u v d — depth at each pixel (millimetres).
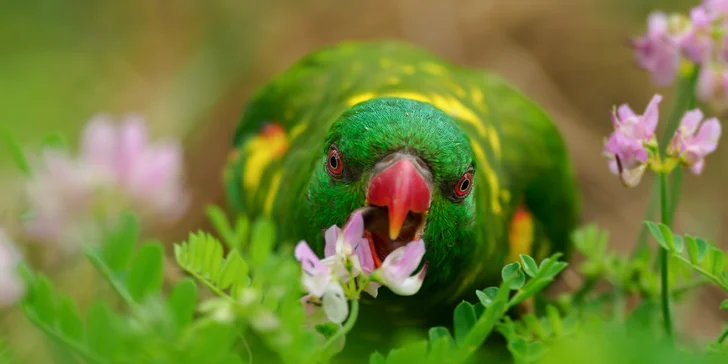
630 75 1808
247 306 1153
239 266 1174
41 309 1154
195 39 1924
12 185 1379
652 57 1263
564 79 1829
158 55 1958
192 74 1795
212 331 1146
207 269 1175
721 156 1691
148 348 1145
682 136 1201
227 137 1739
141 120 1249
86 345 1150
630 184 1203
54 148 1198
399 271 1173
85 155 1190
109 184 1188
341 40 1884
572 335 1196
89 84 1932
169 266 1280
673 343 1202
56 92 1912
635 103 1791
